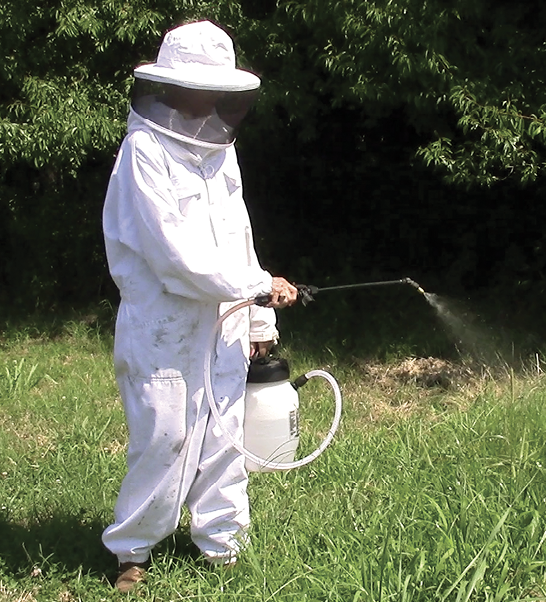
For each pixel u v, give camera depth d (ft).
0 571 11.68
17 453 16.85
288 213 29.99
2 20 22.85
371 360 22.74
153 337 10.39
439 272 28.45
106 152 24.82
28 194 28.71
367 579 10.30
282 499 13.64
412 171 28.14
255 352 11.73
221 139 10.39
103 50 23.39
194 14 23.39
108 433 18.11
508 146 19.57
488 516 11.62
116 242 10.55
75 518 13.34
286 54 23.27
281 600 10.32
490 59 20.17
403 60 19.35
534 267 26.81
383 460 15.19
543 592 10.38
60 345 25.13
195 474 10.97
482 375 20.84
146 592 11.05
